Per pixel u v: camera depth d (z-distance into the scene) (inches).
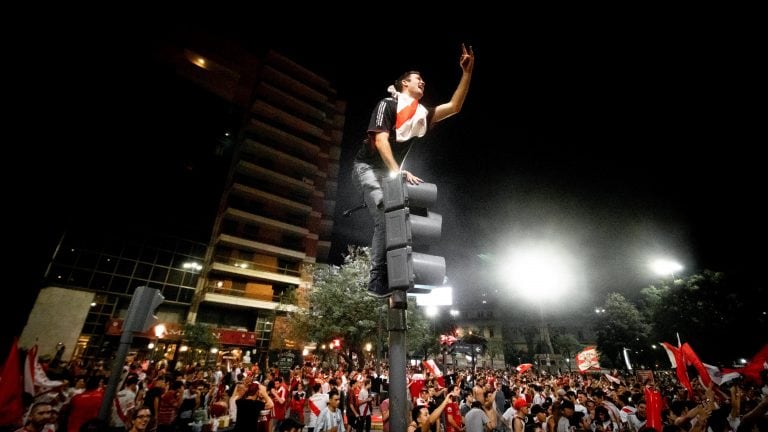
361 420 491.5
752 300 995.9
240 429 312.0
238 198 1577.3
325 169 1913.1
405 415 68.2
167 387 438.0
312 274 1579.7
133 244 1199.6
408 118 90.7
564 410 292.0
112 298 1123.3
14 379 188.1
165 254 1269.7
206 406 477.1
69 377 393.4
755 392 425.7
